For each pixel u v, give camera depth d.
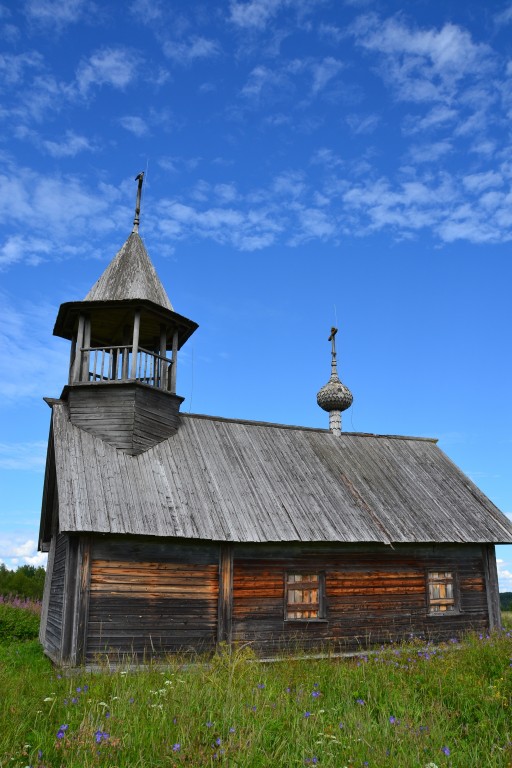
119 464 14.98
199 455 16.45
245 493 15.57
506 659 9.45
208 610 13.89
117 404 15.87
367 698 8.44
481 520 17.66
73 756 6.00
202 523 14.05
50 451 18.11
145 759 6.03
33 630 19.81
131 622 13.13
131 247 18.16
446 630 16.31
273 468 17.06
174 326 17.47
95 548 13.26
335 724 7.20
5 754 5.95
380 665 10.18
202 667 10.28
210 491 15.20
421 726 7.06
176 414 17.12
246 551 14.63
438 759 6.11
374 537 15.41
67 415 16.11
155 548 13.77
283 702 7.88
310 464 17.89
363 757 6.11
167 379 17.20
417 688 8.91
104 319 17.38
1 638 19.05
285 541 14.41
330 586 15.30
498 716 7.52
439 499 18.09
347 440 20.16
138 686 8.66
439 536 16.33
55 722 7.20
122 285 16.98
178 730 6.64
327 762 5.98
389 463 19.39
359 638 15.21
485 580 17.28
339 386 21.25
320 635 14.81
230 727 6.68
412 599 16.14
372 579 15.81
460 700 8.13
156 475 15.09
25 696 8.33
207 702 7.62
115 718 6.90
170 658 12.38
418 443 21.34
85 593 12.87
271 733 6.80
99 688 8.70
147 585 13.48
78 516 12.99
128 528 13.12
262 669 10.74
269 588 14.62
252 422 19.02
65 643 12.52
